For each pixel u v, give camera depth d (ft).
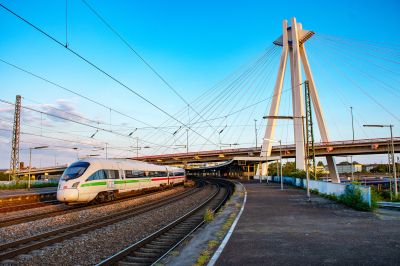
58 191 60.39
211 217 44.01
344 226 34.73
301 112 174.19
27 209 61.21
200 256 23.62
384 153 189.78
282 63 190.39
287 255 22.95
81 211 52.75
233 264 21.03
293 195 81.30
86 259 27.04
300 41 194.80
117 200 76.23
